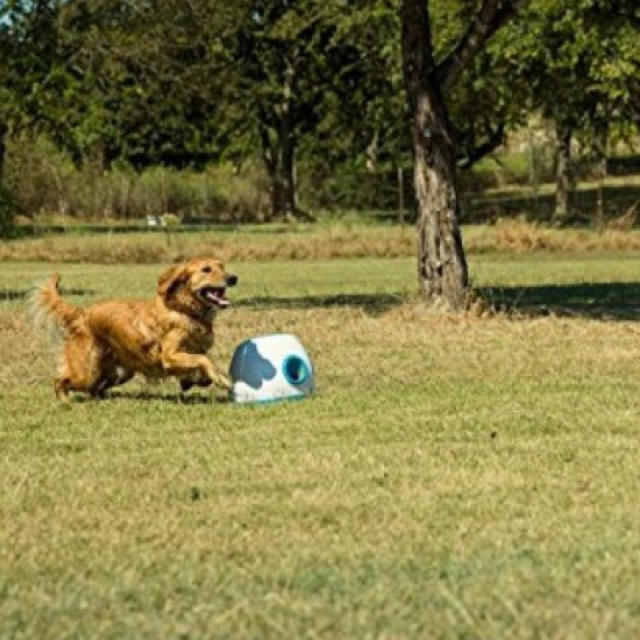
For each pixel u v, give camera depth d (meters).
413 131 19.88
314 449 9.89
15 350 16.94
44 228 55.94
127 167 72.88
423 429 10.68
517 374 13.98
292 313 21.78
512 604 6.00
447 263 19.86
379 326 19.00
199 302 11.91
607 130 58.78
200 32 53.22
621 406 11.66
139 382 13.70
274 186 70.12
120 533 7.50
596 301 24.42
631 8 25.08
